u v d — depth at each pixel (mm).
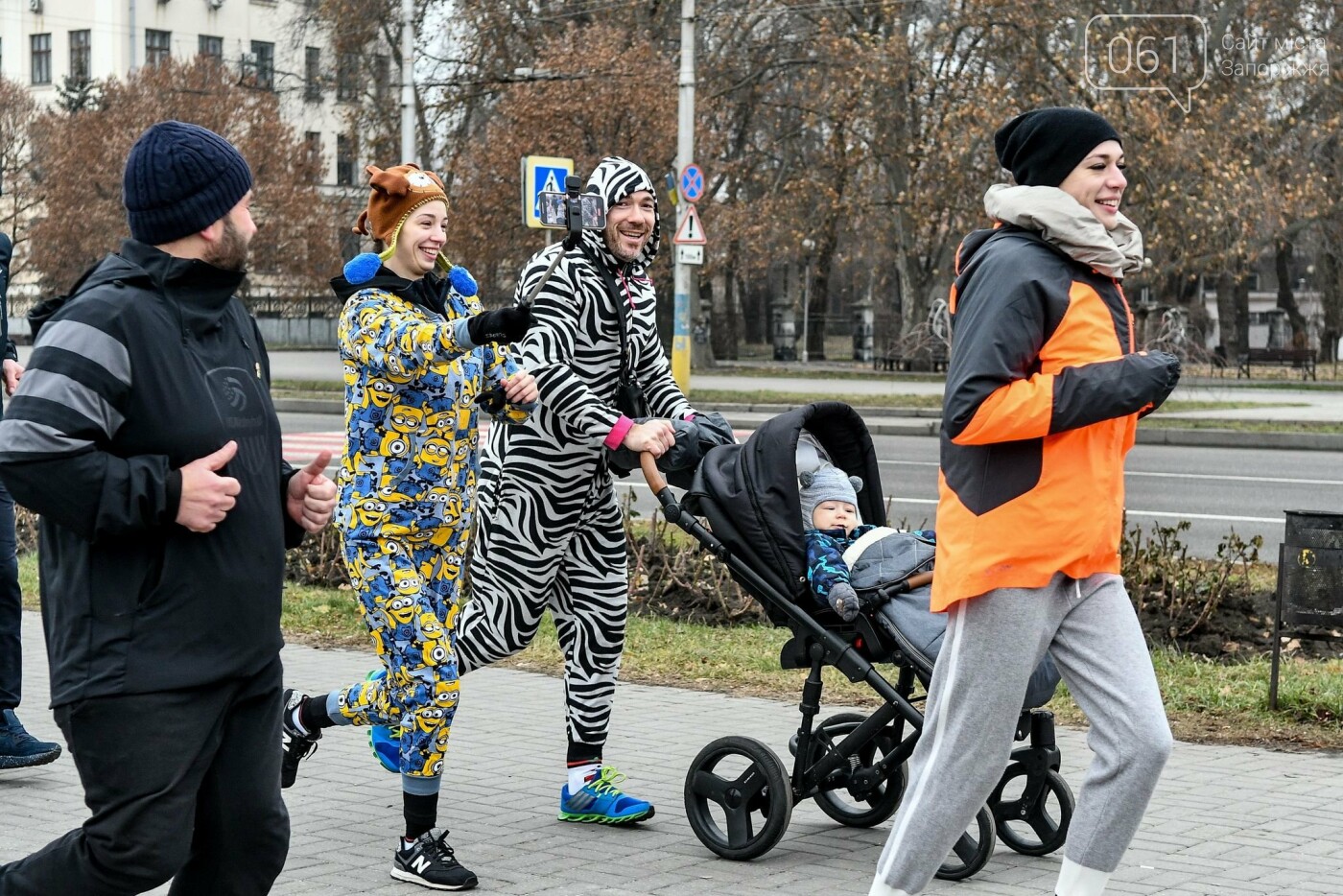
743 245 40938
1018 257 4129
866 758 5746
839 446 5785
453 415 5258
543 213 5895
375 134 42188
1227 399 32875
